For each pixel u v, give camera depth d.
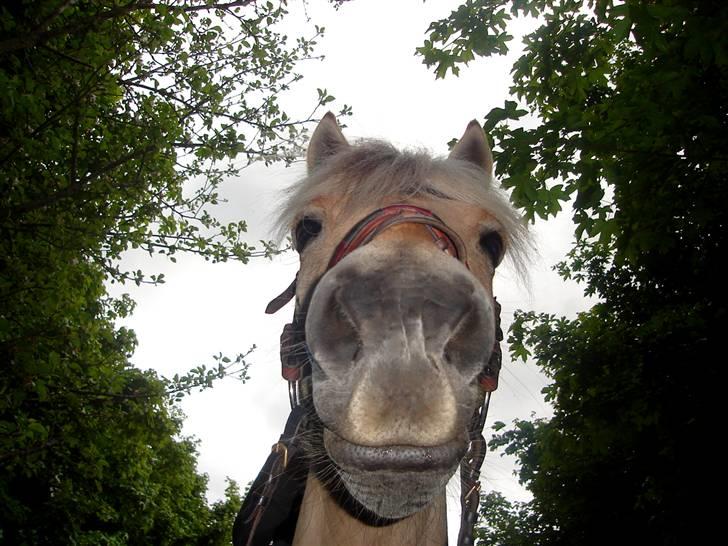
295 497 2.63
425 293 1.49
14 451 5.05
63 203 4.88
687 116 4.84
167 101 6.68
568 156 5.15
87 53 4.99
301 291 2.29
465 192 2.47
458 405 1.50
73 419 5.80
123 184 4.81
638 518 12.40
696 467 8.09
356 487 1.52
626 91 5.08
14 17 5.13
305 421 2.15
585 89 6.29
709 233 8.11
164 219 6.54
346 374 1.49
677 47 4.71
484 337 1.59
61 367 5.57
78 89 4.94
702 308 9.42
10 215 4.54
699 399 7.80
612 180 5.25
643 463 11.20
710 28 4.12
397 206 2.13
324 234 2.35
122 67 6.18
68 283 5.61
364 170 2.43
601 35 5.89
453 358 1.58
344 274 1.56
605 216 5.55
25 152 4.82
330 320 1.56
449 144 5.12
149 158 5.53
